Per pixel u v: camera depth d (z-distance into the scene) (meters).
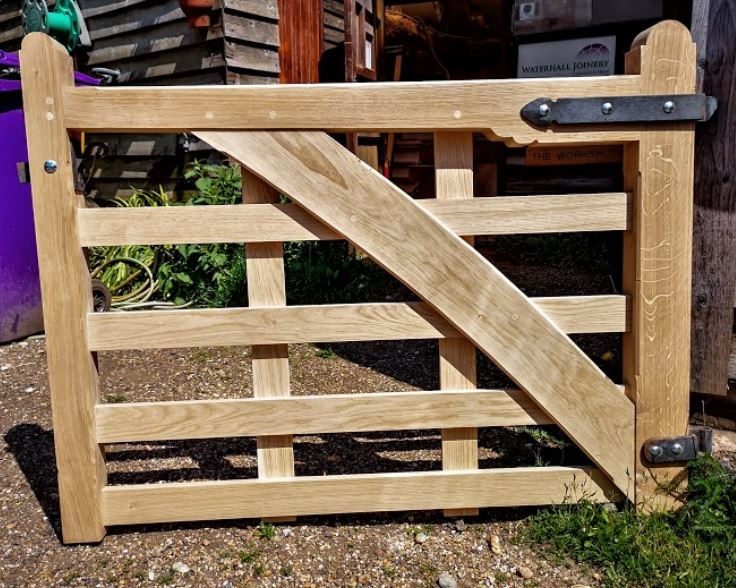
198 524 2.64
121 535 2.58
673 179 2.45
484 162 7.56
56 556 2.45
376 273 5.60
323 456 3.19
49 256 2.36
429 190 8.48
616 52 6.41
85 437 2.45
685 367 2.52
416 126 2.40
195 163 6.26
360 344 4.75
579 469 2.60
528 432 3.33
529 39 6.73
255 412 2.49
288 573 2.36
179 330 2.43
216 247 5.52
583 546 2.45
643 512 2.57
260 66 6.59
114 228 2.38
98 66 7.40
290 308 2.45
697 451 2.56
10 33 8.52
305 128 2.39
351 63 6.26
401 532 2.59
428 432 3.45
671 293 2.49
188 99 2.35
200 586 2.30
